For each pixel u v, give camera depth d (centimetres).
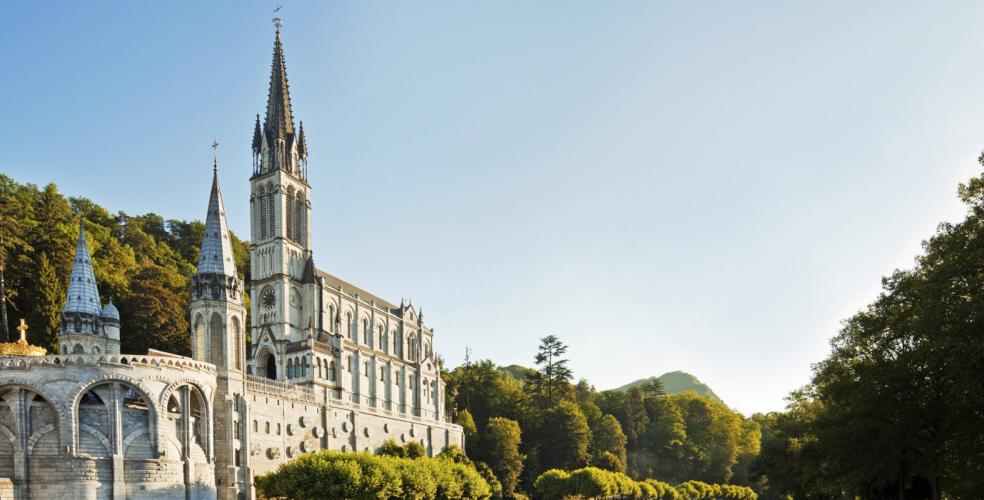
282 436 11100
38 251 13000
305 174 16012
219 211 10556
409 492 9644
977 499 6900
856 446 7281
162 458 8500
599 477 15188
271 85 15988
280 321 14625
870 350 7981
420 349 18450
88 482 7975
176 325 13662
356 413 13212
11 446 7956
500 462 16250
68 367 8131
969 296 6178
